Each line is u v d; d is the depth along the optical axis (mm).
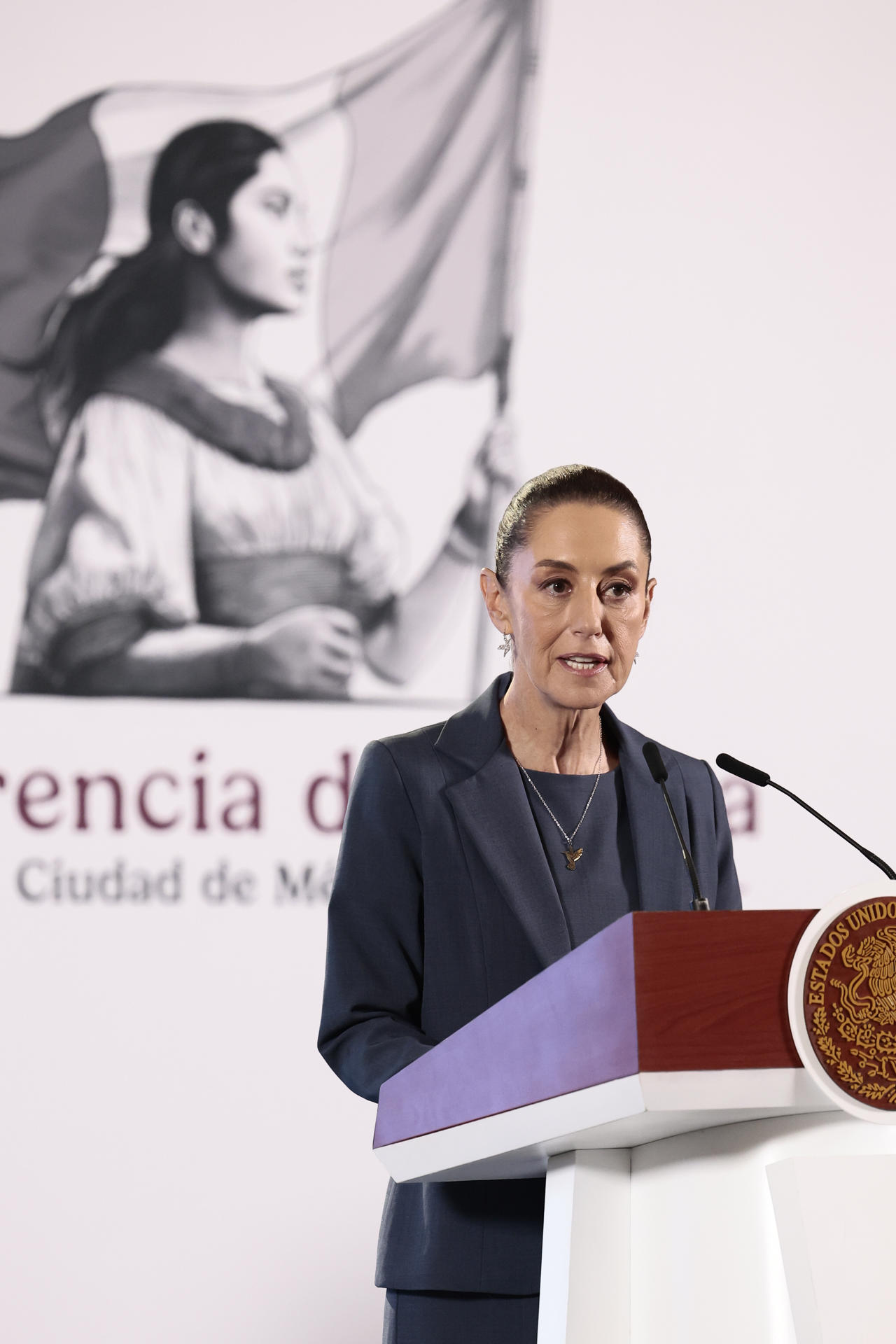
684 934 3062
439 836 5387
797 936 3102
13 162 12016
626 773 5625
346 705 11734
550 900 5227
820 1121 3256
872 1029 3080
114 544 11711
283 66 12258
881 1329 3057
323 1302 11055
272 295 12070
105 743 11500
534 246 12328
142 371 11891
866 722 12133
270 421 11953
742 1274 3350
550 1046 3402
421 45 12375
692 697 12000
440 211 12258
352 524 11922
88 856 11367
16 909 11258
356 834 5488
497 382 12164
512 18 12477
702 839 5684
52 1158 11023
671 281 12445
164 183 12086
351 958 5355
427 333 12156
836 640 12211
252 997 11352
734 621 12133
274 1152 11195
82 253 11977
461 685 11875
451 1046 4039
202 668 11648
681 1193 3572
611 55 12555
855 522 12367
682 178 12539
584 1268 3727
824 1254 3084
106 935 11305
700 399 12352
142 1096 11156
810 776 12008
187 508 11797
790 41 12742
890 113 12750
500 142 12375
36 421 11781
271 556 11820
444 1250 4867
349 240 12180
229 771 11562
